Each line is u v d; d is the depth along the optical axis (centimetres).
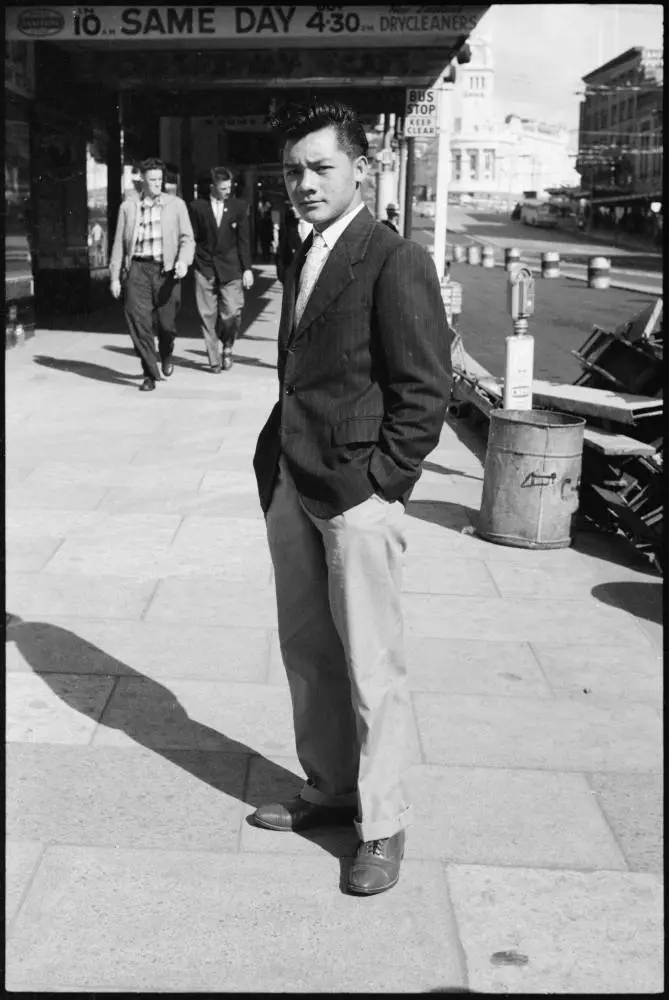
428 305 283
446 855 322
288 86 1791
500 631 495
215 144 2738
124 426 873
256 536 610
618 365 806
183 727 394
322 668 322
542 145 11906
